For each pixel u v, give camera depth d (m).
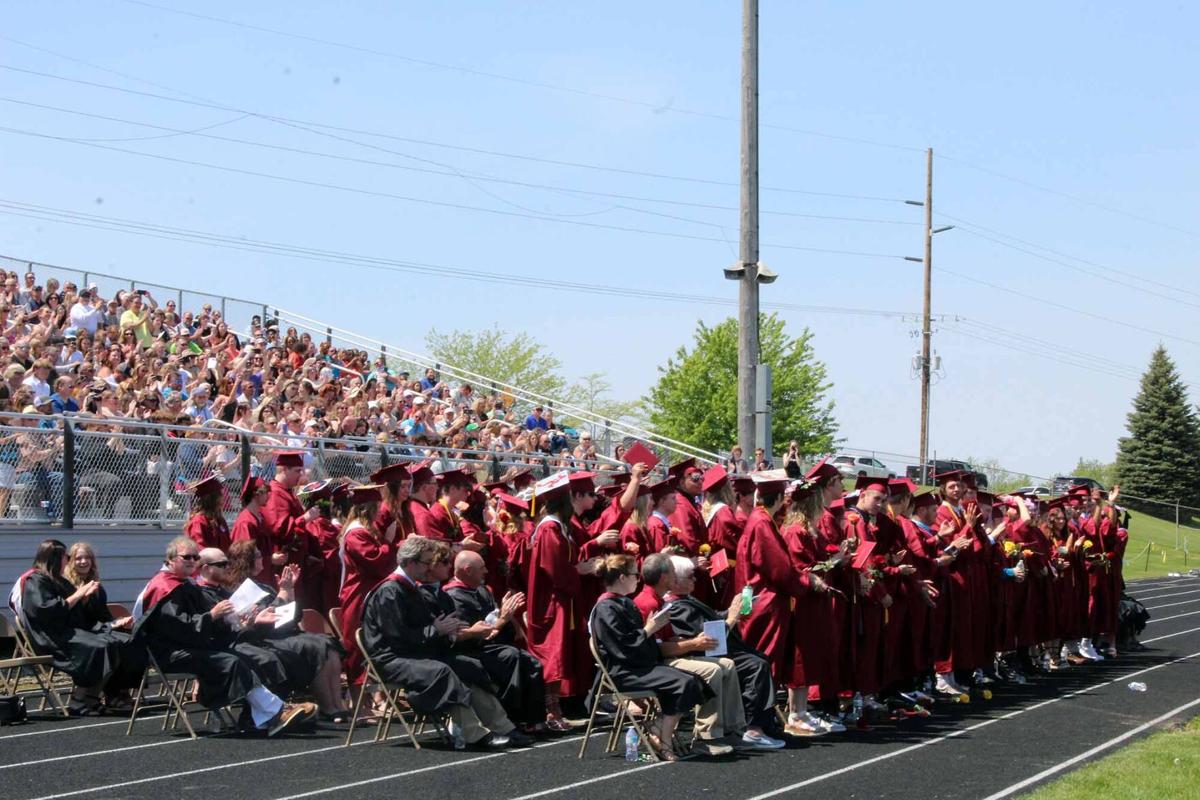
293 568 11.07
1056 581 16.09
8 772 8.94
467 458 19.66
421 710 9.96
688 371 58.62
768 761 9.80
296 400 19.17
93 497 13.98
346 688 12.09
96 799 8.15
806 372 58.31
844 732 11.27
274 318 30.83
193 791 8.41
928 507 13.03
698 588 12.01
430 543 10.30
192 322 23.06
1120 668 16.56
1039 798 8.30
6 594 13.02
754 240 16.94
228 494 15.08
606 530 11.51
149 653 10.55
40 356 17.34
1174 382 73.06
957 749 10.42
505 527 12.15
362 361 25.86
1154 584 35.22
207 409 17.67
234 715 11.27
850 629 11.45
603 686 10.73
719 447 58.28
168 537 14.73
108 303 21.91
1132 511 61.31
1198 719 11.88
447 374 28.81
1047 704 13.16
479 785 8.72
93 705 11.55
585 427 31.98
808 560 10.90
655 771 9.34
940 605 13.16
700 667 10.01
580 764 9.57
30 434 13.52
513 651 10.59
